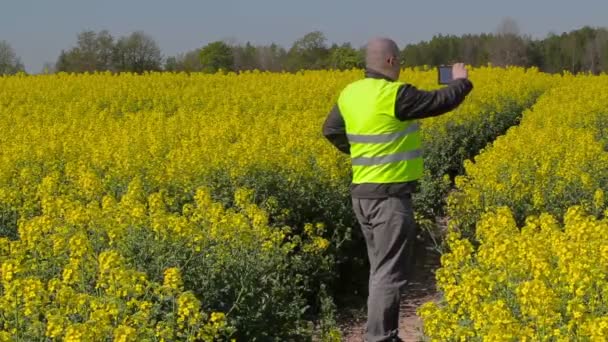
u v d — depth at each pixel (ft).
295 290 23.49
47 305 17.90
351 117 19.69
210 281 19.85
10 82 85.10
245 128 45.70
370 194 19.44
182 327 16.40
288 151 34.40
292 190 29.48
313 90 73.00
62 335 15.70
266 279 21.66
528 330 14.84
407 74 95.55
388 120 19.24
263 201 27.76
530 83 86.28
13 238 25.79
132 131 43.60
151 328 16.46
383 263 19.69
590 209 29.45
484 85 78.84
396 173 19.34
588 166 33.17
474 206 29.68
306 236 28.22
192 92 72.38
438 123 47.88
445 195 40.70
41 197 27.71
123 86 77.97
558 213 29.73
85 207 24.53
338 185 30.53
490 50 215.31
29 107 63.87
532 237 20.48
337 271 27.89
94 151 34.94
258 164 30.76
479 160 35.29
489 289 17.40
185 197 28.50
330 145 35.27
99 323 15.12
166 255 20.51
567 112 52.70
